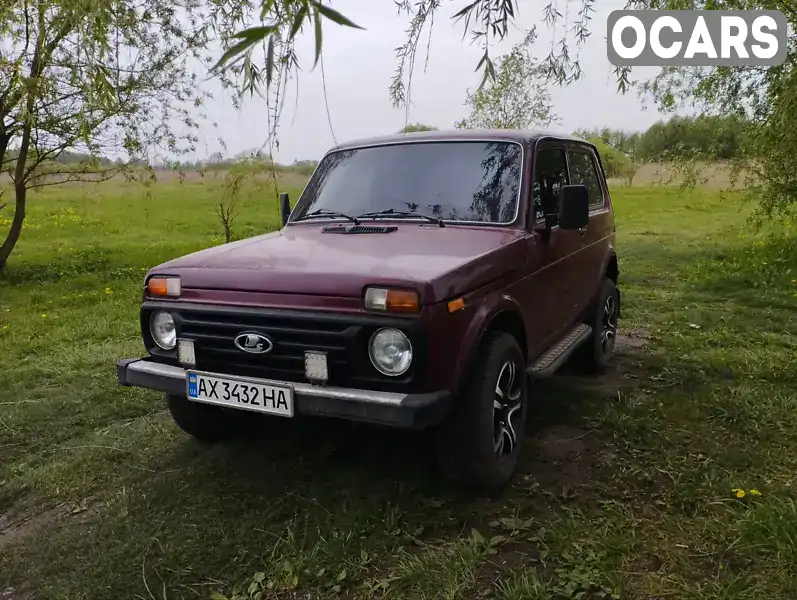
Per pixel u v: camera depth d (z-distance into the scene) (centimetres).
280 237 361
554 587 242
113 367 525
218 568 263
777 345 557
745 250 1067
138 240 1341
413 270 271
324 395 267
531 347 356
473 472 296
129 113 869
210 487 325
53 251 1174
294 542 275
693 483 316
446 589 242
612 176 1623
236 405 288
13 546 286
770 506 283
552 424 397
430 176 377
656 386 461
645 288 859
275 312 277
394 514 289
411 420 253
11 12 294
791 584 238
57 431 406
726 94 1013
